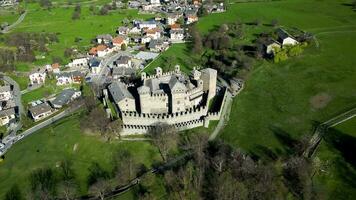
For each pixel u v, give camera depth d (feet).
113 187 490.08
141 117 588.09
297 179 453.58
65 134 603.67
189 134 572.92
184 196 451.53
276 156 507.30
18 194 501.97
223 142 542.57
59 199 480.23
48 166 542.16
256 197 431.02
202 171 479.00
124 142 563.48
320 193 434.30
